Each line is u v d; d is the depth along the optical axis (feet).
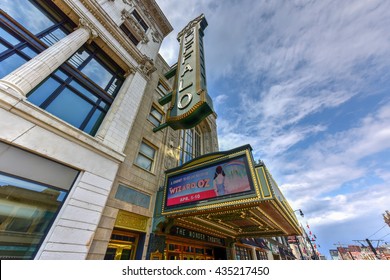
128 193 23.66
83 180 18.26
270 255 60.23
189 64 35.37
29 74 17.08
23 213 13.97
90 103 24.94
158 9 52.49
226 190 19.97
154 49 46.19
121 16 37.52
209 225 27.84
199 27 43.68
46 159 16.42
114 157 22.39
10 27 19.15
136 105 30.50
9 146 14.43
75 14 26.03
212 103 27.02
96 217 18.12
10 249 12.69
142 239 23.03
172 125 28.99
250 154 20.52
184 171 25.25
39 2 23.59
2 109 14.49
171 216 23.59
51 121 17.08
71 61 24.75
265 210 19.84
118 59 31.65
